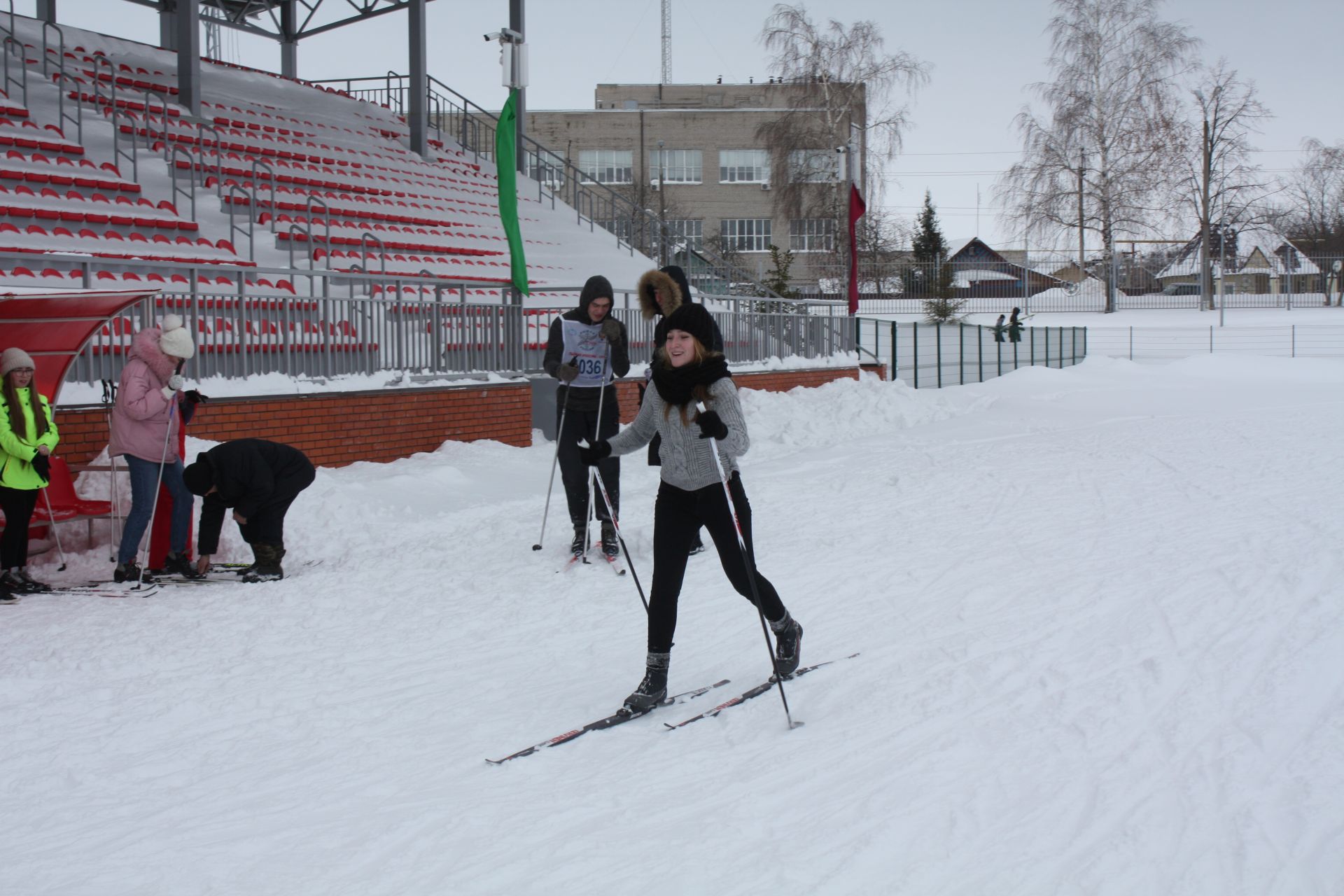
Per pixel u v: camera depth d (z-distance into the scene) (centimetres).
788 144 4588
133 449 724
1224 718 425
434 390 1202
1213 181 5016
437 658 542
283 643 570
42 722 451
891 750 403
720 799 363
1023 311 5009
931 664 507
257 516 734
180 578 742
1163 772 375
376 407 1121
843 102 4516
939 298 4606
